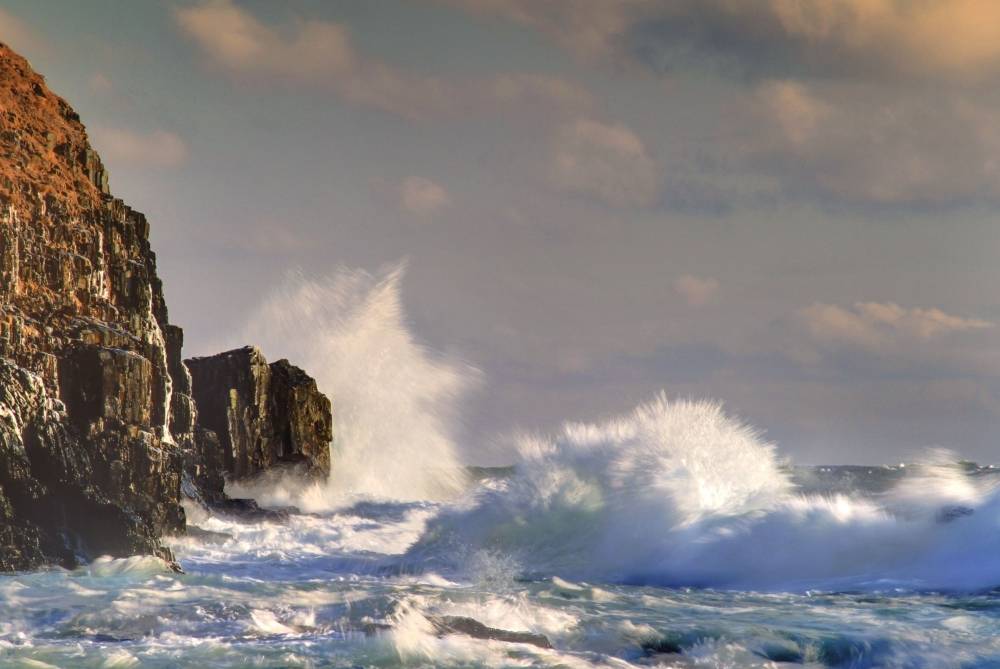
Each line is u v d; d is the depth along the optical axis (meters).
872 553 79.81
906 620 61.62
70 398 88.25
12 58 109.75
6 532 76.44
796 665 52.81
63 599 61.38
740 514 88.31
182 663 48.09
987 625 59.62
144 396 91.94
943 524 81.62
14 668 46.81
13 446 78.81
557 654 51.38
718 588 76.38
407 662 48.94
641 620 61.41
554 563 87.75
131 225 108.50
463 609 60.72
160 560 78.25
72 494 82.31
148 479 91.06
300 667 47.94
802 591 73.56
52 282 93.75
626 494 94.00
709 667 51.75
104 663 47.84
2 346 84.25
